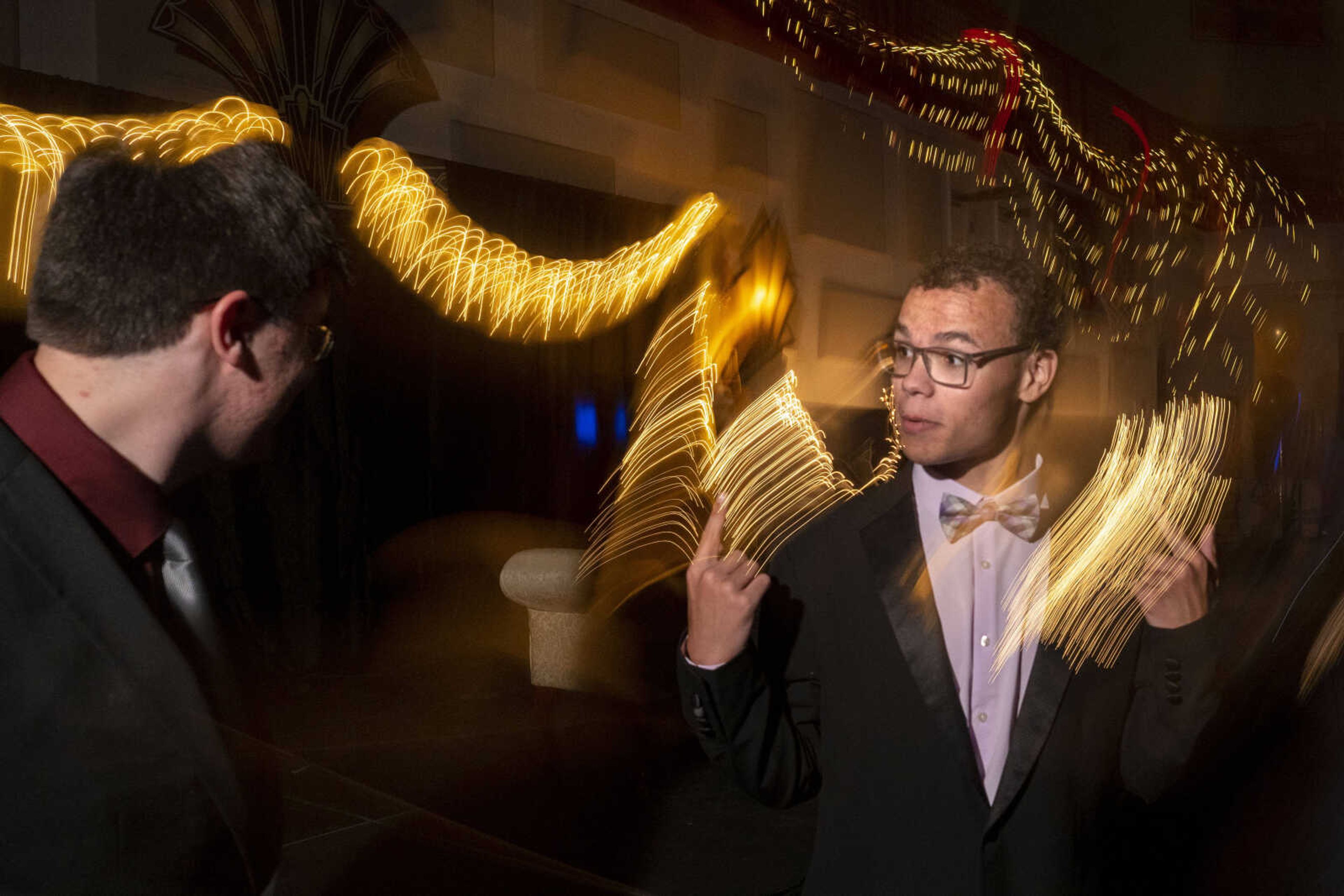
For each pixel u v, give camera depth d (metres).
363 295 7.66
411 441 7.95
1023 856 1.52
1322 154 21.17
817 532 1.76
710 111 10.79
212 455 1.14
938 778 1.55
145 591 1.09
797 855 4.08
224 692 1.15
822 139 12.19
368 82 7.71
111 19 6.46
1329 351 20.67
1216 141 21.25
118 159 1.06
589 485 9.08
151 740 0.98
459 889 3.43
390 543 7.82
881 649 1.62
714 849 4.12
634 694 5.22
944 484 1.73
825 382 11.93
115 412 1.06
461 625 8.17
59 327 1.04
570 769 4.88
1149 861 1.70
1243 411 13.84
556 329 8.95
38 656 0.95
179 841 0.99
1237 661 1.67
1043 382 1.69
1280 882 1.69
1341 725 1.73
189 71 6.80
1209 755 1.66
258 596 7.07
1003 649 1.64
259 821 1.13
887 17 13.20
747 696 1.60
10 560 0.96
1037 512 1.67
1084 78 17.77
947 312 1.62
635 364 9.62
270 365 1.13
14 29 6.13
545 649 5.05
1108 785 1.58
